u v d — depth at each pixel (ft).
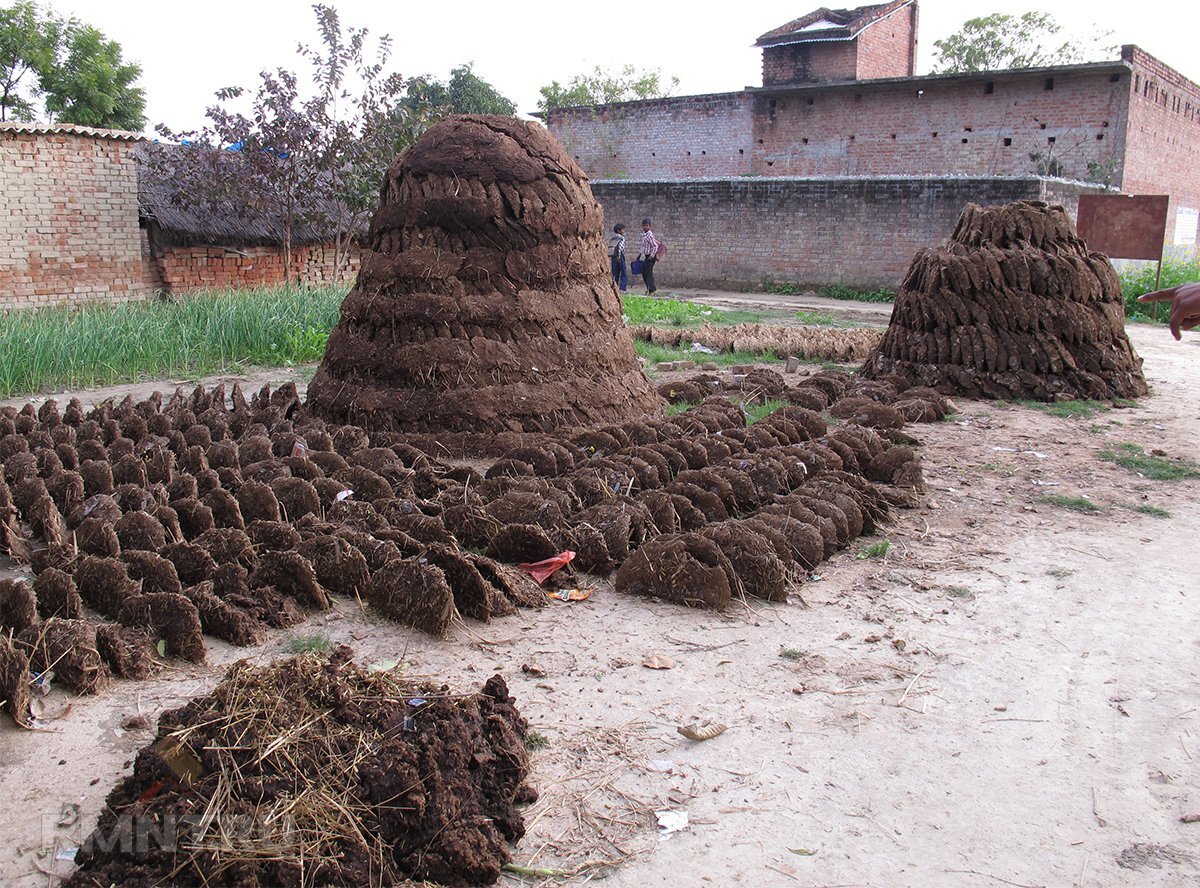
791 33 103.55
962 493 23.58
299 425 27.37
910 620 16.24
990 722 13.04
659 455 23.06
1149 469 25.70
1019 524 21.30
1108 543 20.07
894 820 10.94
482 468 24.82
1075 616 16.43
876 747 12.41
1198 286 14.46
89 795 11.34
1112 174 86.94
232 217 59.21
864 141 99.81
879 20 102.58
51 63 90.07
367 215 63.57
